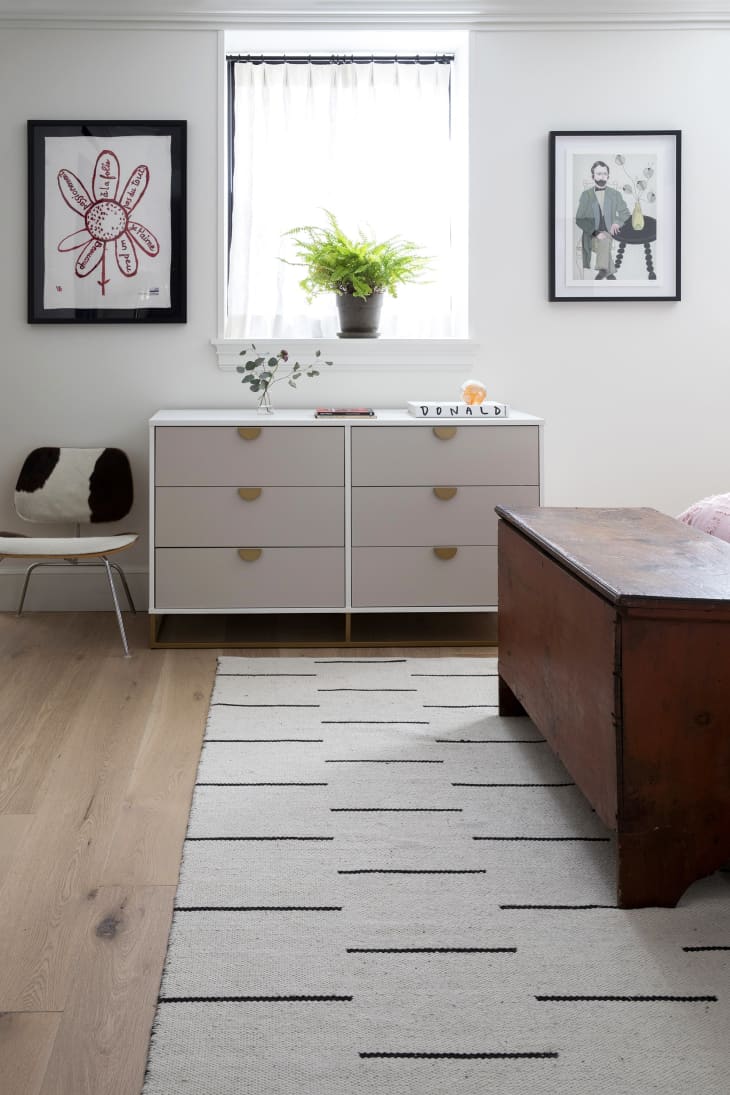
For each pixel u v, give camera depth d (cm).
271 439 368
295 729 289
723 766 192
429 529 374
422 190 431
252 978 171
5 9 397
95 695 321
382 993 167
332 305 432
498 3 402
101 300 412
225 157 409
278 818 233
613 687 191
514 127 412
